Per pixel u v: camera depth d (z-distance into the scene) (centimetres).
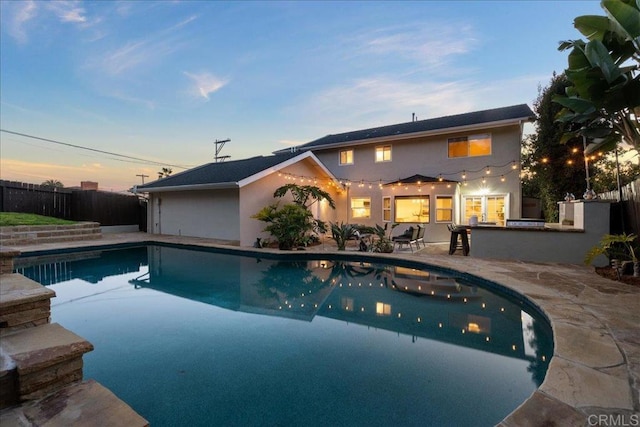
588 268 707
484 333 426
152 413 259
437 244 1241
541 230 798
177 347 381
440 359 350
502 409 263
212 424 246
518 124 1270
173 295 619
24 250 891
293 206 1114
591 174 1277
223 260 980
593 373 261
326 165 1766
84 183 2106
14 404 213
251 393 287
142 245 1213
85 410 208
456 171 1412
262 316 495
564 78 1261
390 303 562
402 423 245
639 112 558
